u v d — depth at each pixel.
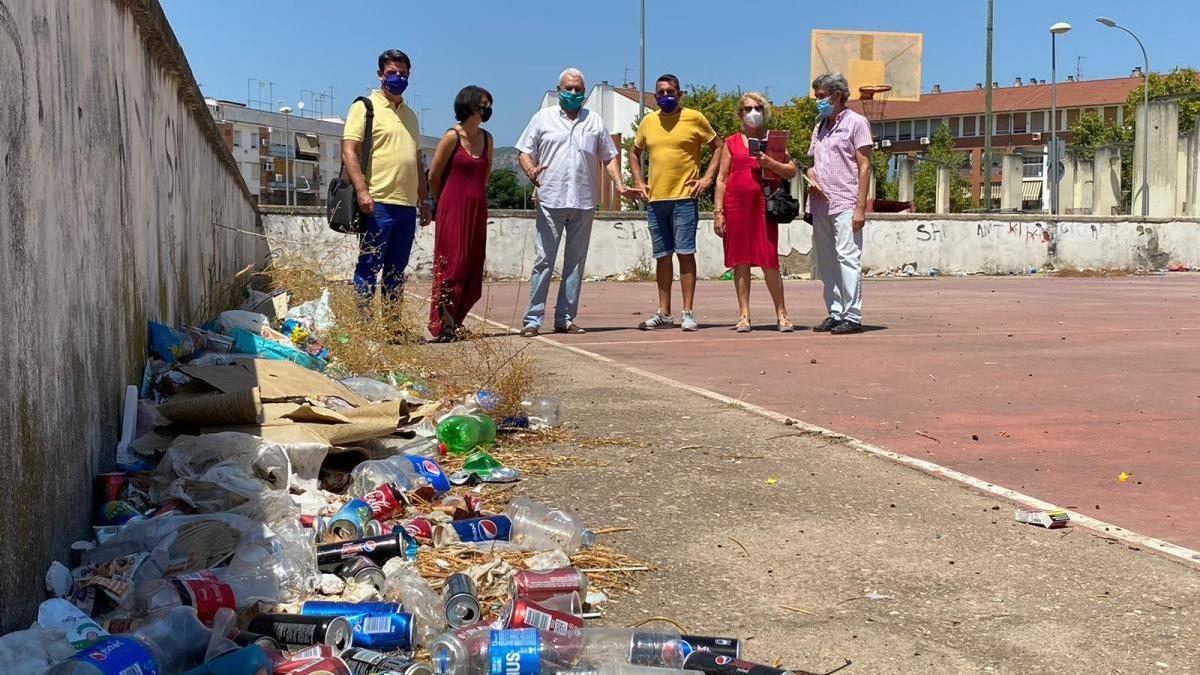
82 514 3.03
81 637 2.28
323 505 3.47
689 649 2.48
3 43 2.39
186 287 6.32
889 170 71.31
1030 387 6.65
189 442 3.52
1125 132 68.06
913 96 48.34
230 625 2.46
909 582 3.14
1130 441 5.09
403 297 7.23
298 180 111.38
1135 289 18.19
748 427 5.33
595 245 20.91
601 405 5.91
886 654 2.64
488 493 4.01
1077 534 3.62
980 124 105.19
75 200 3.11
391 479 3.70
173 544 2.81
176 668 2.31
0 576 2.18
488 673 2.39
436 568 3.02
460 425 4.66
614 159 9.81
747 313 9.91
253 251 14.06
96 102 3.54
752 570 3.23
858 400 6.18
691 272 10.07
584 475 4.33
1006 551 3.43
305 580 2.81
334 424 4.04
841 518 3.78
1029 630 2.80
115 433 3.67
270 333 6.32
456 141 8.35
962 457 4.75
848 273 9.68
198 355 5.08
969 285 19.73
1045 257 25.28
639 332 9.88
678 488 4.15
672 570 3.22
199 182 7.25
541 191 9.45
